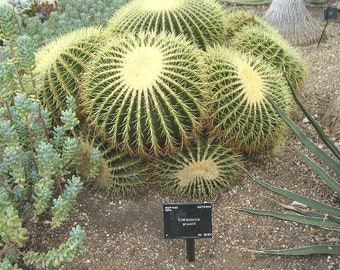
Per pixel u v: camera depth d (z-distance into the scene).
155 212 0.96
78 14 1.68
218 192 1.00
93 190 1.01
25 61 0.83
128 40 0.97
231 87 0.96
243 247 0.89
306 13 1.80
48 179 0.83
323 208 0.87
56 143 0.92
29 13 1.86
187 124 0.93
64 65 1.00
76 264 0.86
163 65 0.91
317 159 1.12
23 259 0.80
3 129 0.81
